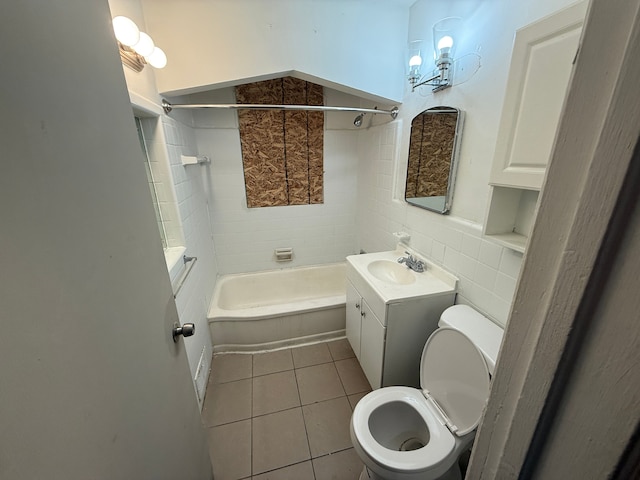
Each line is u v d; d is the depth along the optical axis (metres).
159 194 1.57
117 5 1.16
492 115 1.18
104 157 0.57
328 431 1.51
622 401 0.24
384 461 0.98
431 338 1.24
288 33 1.58
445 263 1.54
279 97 2.32
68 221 0.46
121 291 0.60
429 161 1.59
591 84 0.24
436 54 1.37
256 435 1.49
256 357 2.08
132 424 0.61
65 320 0.44
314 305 2.16
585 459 0.28
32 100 0.40
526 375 0.33
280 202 2.63
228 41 1.53
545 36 0.76
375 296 1.47
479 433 0.43
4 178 0.35
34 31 0.41
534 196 1.03
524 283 0.32
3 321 0.33
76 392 0.45
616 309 0.23
